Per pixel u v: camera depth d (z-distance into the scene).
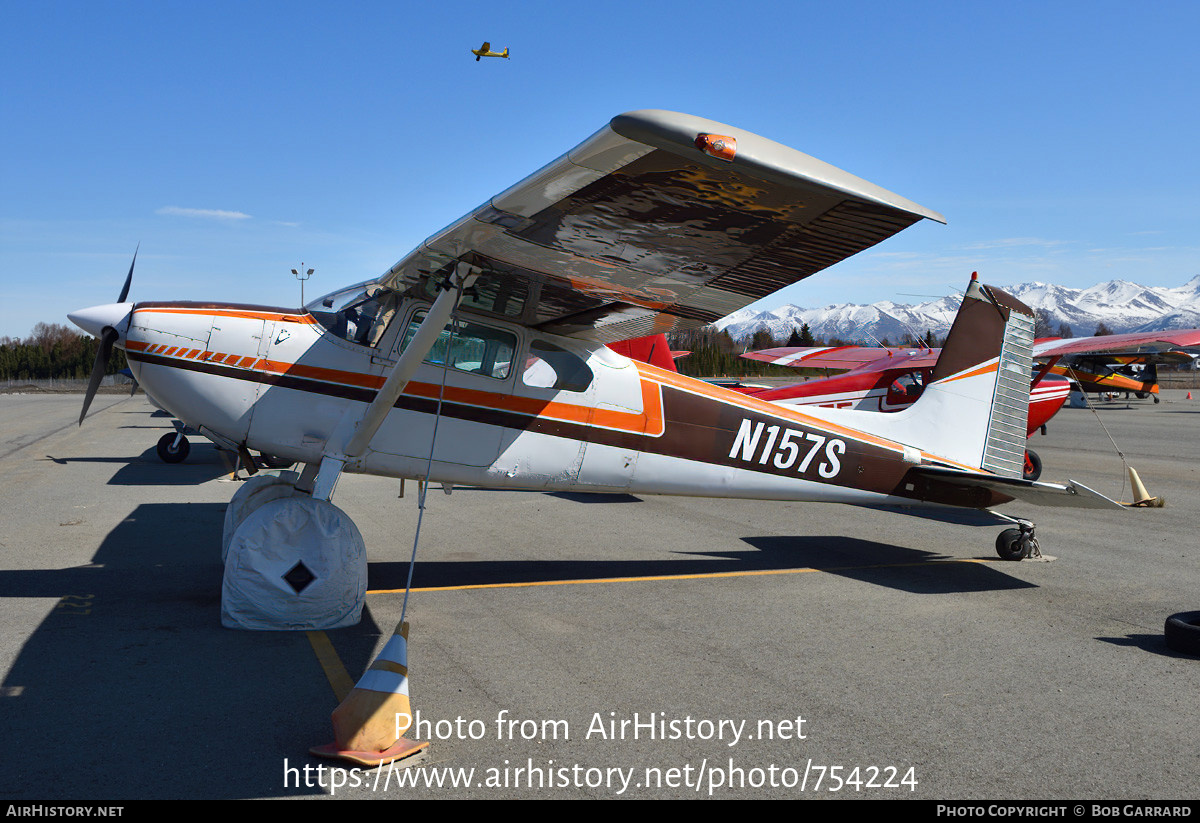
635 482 5.95
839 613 5.17
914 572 6.38
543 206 3.55
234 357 4.98
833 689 3.84
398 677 3.16
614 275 4.45
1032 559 6.92
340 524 4.59
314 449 5.11
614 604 5.25
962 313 6.88
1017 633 4.80
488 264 4.45
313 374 5.06
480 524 8.12
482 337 5.39
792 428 6.29
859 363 16.28
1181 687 3.94
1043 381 11.94
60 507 8.42
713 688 3.81
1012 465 7.06
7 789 2.66
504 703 3.56
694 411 6.00
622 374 5.80
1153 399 33.72
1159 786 2.92
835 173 2.96
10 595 5.01
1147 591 5.84
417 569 6.14
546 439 5.59
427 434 5.28
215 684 3.64
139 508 8.42
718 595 5.56
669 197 3.32
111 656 3.96
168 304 5.01
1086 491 5.79
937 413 6.80
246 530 4.44
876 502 6.67
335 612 4.52
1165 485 11.53
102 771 2.81
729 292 4.53
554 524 8.23
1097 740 3.32
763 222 3.48
